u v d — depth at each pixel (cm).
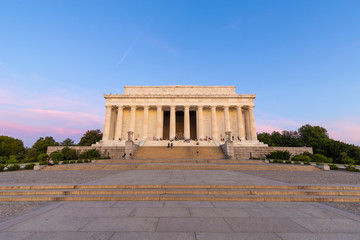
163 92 6569
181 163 2791
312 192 1034
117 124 5878
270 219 676
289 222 650
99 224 620
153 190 1023
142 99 6047
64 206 834
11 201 954
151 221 646
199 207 809
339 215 735
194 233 553
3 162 3981
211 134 6134
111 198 935
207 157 3838
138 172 1950
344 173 2030
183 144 5062
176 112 7569
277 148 4753
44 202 930
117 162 3017
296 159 3903
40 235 539
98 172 2055
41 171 2255
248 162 3023
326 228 602
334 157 5078
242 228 591
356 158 4884
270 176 1658
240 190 1038
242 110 6444
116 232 558
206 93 6519
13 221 651
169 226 602
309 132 7269
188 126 5816
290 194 1022
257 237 530
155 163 2775
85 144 7656
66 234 545
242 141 5272
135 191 1012
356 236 545
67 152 4384
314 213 755
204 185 1103
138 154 3969
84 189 1065
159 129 5838
